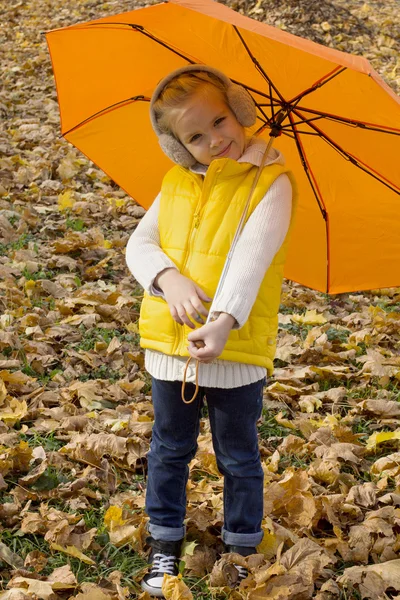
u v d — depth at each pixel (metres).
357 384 4.28
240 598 2.64
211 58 2.63
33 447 3.42
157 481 2.67
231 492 2.65
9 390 3.84
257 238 2.30
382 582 2.73
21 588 2.57
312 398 4.02
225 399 2.48
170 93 2.37
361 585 2.72
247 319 2.33
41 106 9.16
